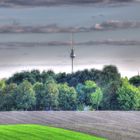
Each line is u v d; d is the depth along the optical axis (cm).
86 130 9756
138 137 9256
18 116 11925
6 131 8506
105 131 9800
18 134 8306
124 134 9538
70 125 10462
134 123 11206
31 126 9169
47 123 10775
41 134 8438
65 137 8444
